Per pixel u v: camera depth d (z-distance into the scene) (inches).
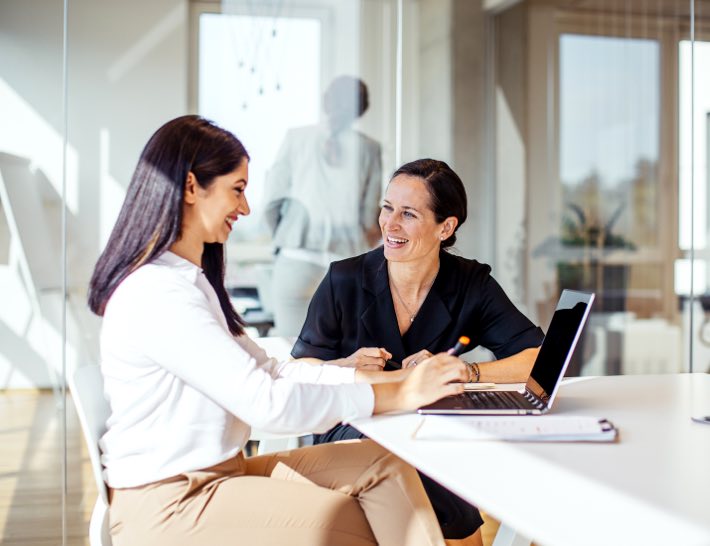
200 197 59.4
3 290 110.3
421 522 55.7
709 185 138.3
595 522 37.3
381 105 123.3
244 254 119.1
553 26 130.4
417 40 124.3
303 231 120.9
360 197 122.9
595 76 132.8
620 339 136.5
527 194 130.2
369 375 67.5
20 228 110.3
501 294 84.5
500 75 128.3
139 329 55.5
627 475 44.8
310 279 121.3
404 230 77.2
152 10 114.4
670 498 40.7
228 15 117.0
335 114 121.3
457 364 60.2
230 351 55.6
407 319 81.7
